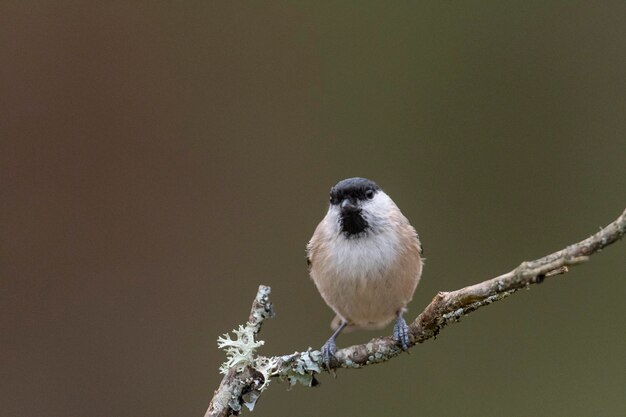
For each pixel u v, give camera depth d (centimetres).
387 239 743
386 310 770
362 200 753
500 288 540
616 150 1198
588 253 484
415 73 1240
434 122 1235
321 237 771
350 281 743
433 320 590
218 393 589
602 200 1191
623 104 1202
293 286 1168
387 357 620
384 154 1223
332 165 1216
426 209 1210
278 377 627
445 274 1187
